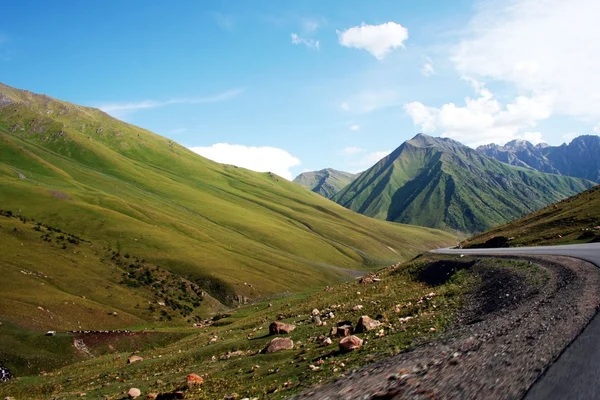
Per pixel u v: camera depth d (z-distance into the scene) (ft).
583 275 64.08
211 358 101.14
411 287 128.67
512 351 32.63
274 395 48.44
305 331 100.63
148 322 308.19
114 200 607.37
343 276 605.31
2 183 555.28
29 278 301.84
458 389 27.09
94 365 147.95
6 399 105.91
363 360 51.67
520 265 93.30
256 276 475.31
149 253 452.35
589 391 21.36
